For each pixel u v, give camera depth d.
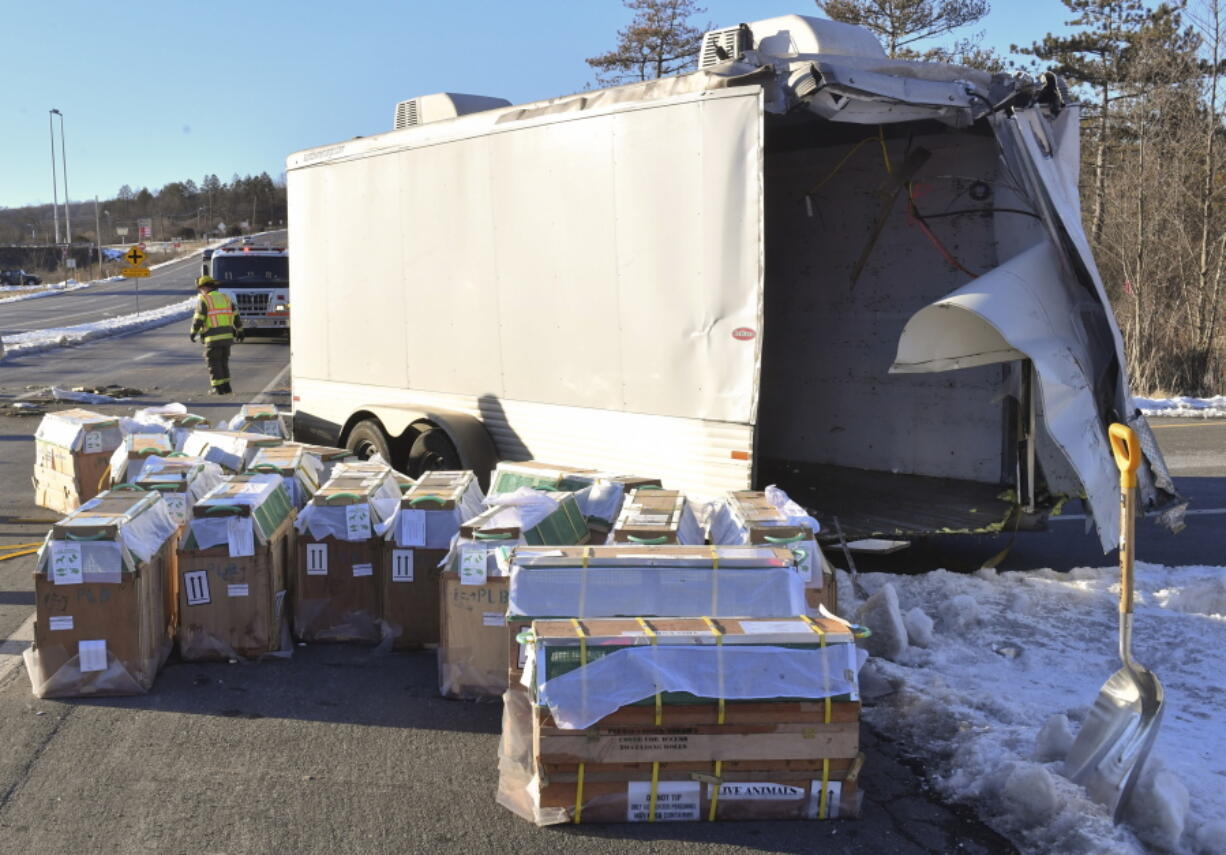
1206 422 15.45
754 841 3.82
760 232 5.86
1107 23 30.11
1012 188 6.65
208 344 18.12
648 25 37.19
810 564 4.92
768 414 9.12
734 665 3.87
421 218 8.49
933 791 4.21
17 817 3.97
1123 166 24.72
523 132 7.43
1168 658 5.54
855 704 3.88
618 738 3.87
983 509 7.05
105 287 60.22
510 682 4.20
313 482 6.95
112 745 4.61
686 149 6.23
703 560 4.36
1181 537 8.66
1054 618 6.16
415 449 8.45
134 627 5.13
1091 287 6.31
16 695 5.17
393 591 5.78
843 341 8.52
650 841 3.82
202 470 6.59
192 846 3.77
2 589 6.96
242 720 4.89
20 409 15.85
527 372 7.54
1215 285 19.80
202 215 126.62
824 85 5.74
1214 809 3.86
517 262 7.55
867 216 8.24
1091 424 6.01
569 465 7.23
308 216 9.95
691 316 6.27
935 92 6.07
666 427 6.48
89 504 5.56
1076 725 4.58
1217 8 20.66
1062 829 3.77
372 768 4.41
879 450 8.33
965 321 6.19
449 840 3.83
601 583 4.31
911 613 5.76
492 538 5.14
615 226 6.73
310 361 10.08
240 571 5.57
